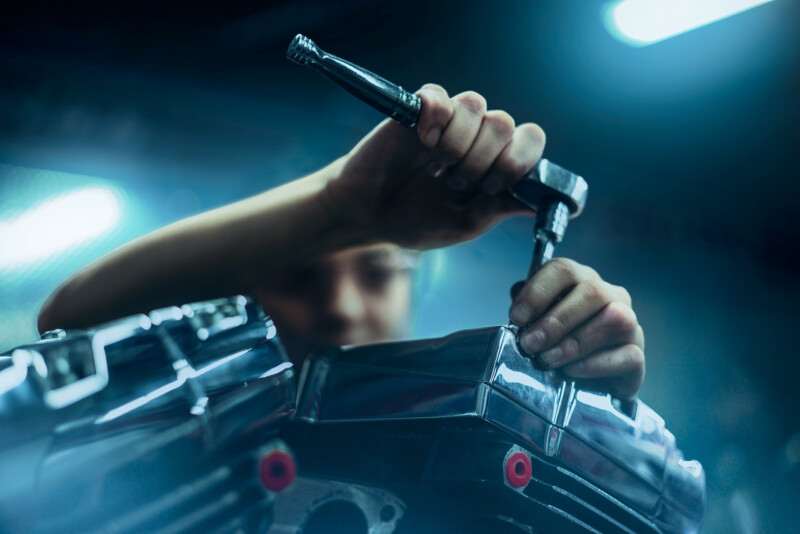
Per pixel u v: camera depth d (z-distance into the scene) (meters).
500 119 0.53
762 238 4.22
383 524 0.49
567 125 3.29
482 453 0.47
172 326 0.35
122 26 2.64
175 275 0.68
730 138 3.36
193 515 0.34
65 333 0.42
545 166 0.56
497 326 0.48
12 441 0.26
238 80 2.93
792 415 4.02
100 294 0.69
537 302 0.51
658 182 3.83
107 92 2.82
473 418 0.46
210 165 2.99
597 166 3.63
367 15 2.68
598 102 3.11
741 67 2.80
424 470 0.49
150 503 0.31
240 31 2.71
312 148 2.85
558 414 0.50
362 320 0.92
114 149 2.85
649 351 3.94
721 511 2.68
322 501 0.49
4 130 2.70
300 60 0.46
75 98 2.78
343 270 0.91
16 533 0.26
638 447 0.54
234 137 2.99
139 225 2.90
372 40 2.83
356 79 0.47
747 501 2.80
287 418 0.45
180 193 2.96
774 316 4.21
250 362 0.39
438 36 2.80
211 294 0.69
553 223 0.56
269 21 2.68
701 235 4.07
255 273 0.68
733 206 4.10
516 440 0.47
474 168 0.54
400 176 0.60
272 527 0.47
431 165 0.54
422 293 1.05
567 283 0.52
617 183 3.78
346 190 0.61
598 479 0.51
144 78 2.83
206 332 0.37
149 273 0.68
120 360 0.31
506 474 0.46
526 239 3.00
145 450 0.31
